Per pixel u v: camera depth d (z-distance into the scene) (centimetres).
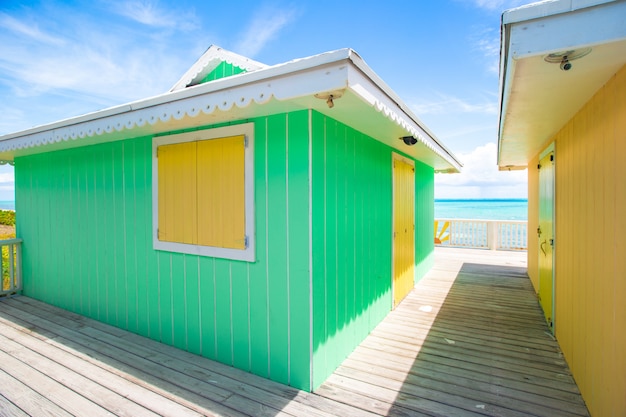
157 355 305
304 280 247
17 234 504
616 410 176
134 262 354
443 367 285
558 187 331
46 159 444
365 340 343
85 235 402
